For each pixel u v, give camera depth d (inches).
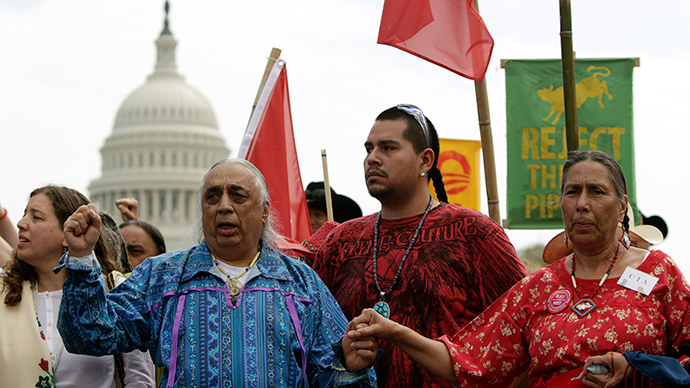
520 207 252.7
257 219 146.6
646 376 125.6
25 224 163.3
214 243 145.8
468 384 144.9
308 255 175.6
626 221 147.6
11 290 162.2
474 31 206.2
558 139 253.3
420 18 208.2
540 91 254.8
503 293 161.3
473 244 164.1
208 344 138.6
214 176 146.1
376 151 169.9
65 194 167.6
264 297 143.3
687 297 133.6
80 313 135.4
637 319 133.0
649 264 137.1
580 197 138.9
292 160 223.3
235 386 136.6
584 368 129.4
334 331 149.6
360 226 175.3
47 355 159.0
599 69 254.7
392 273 164.9
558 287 142.5
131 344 141.8
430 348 145.2
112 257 204.2
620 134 253.1
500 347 145.8
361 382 144.5
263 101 222.5
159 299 143.3
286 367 140.6
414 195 170.7
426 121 175.8
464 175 298.8
